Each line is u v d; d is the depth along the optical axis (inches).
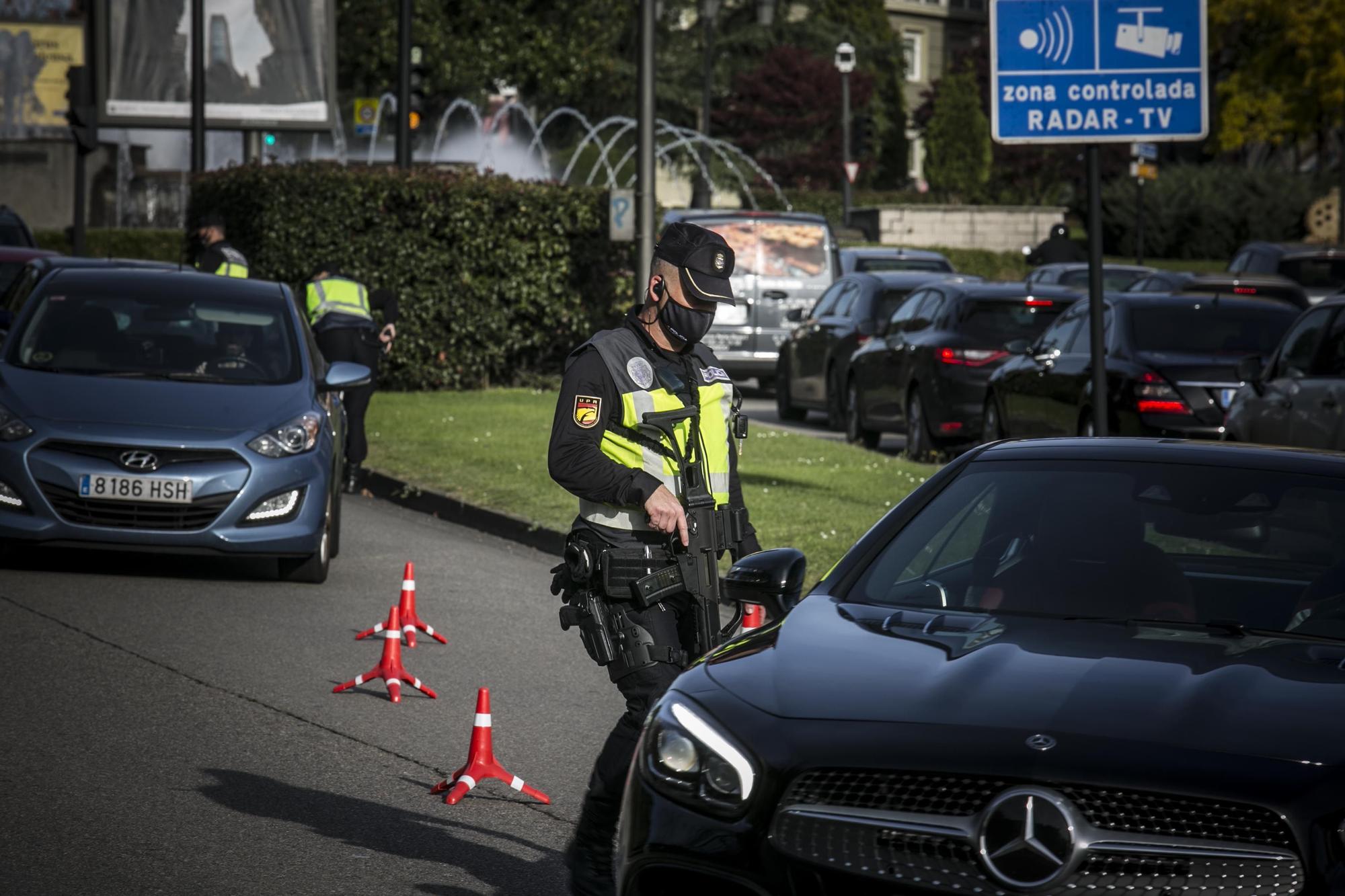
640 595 590.2
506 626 1203.9
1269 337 1875.0
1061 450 660.7
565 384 596.4
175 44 3673.7
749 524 634.8
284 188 2709.2
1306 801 438.6
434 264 2733.8
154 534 1262.3
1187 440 673.6
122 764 823.1
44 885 649.0
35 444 1258.6
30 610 1173.7
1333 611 575.2
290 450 1302.9
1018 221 6643.7
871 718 484.4
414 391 2770.7
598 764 596.1
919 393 2210.9
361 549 1518.2
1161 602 586.2
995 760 457.4
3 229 2918.3
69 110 3309.5
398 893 661.3
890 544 632.4
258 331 1432.1
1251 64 6638.8
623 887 500.4
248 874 675.4
